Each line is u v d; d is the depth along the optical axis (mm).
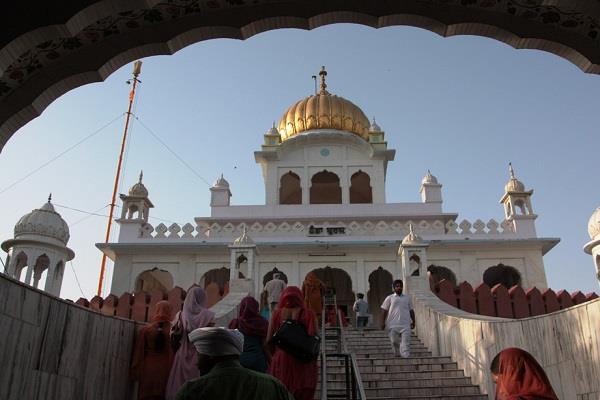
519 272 17672
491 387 6781
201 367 2777
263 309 9914
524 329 5852
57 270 13820
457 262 17891
